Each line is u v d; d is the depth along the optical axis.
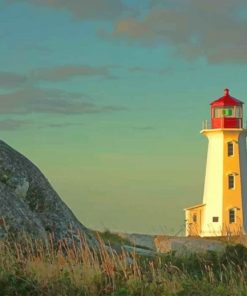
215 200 81.69
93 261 16.81
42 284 15.76
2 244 18.55
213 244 26.80
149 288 15.59
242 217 81.06
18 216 21.50
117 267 16.98
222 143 82.12
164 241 28.34
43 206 23.92
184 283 16.20
